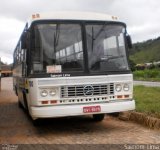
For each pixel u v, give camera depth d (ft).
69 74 33.14
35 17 33.94
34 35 33.55
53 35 33.88
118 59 35.12
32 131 36.60
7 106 63.87
